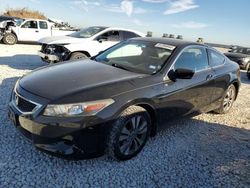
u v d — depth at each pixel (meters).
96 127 3.20
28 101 3.27
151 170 3.52
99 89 3.35
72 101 3.13
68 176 3.18
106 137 3.32
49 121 3.07
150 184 3.25
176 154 4.00
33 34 17.05
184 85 4.27
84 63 4.42
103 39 9.55
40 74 3.86
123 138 3.49
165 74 4.05
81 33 9.86
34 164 3.31
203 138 4.70
